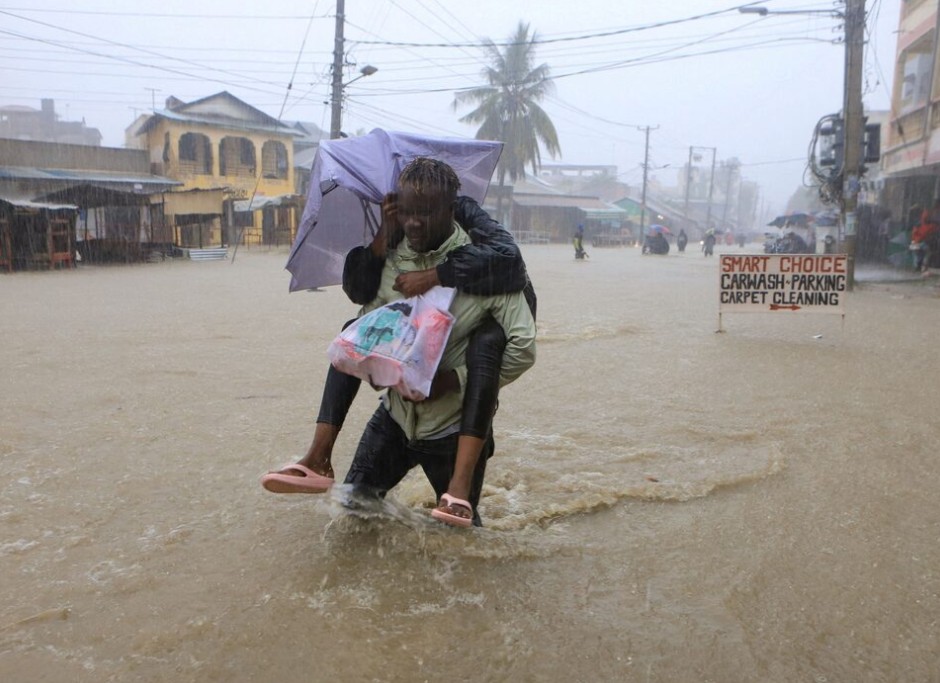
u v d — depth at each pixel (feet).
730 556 10.59
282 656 7.99
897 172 78.54
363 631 8.45
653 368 23.65
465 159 10.68
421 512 11.66
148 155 123.34
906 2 76.38
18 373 21.81
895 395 20.21
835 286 29.89
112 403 18.54
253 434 16.08
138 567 9.91
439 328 9.44
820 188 59.11
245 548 10.48
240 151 135.64
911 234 70.28
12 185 103.55
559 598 9.32
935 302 45.37
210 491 12.72
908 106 76.89
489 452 10.69
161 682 7.54
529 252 138.31
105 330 30.40
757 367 23.88
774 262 30.19
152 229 93.45
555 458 14.71
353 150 10.08
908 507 12.46
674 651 8.27
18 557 10.18
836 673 7.95
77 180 107.86
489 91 148.05
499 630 8.56
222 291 48.65
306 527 11.19
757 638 8.57
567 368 23.53
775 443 15.80
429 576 9.70
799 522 11.79
